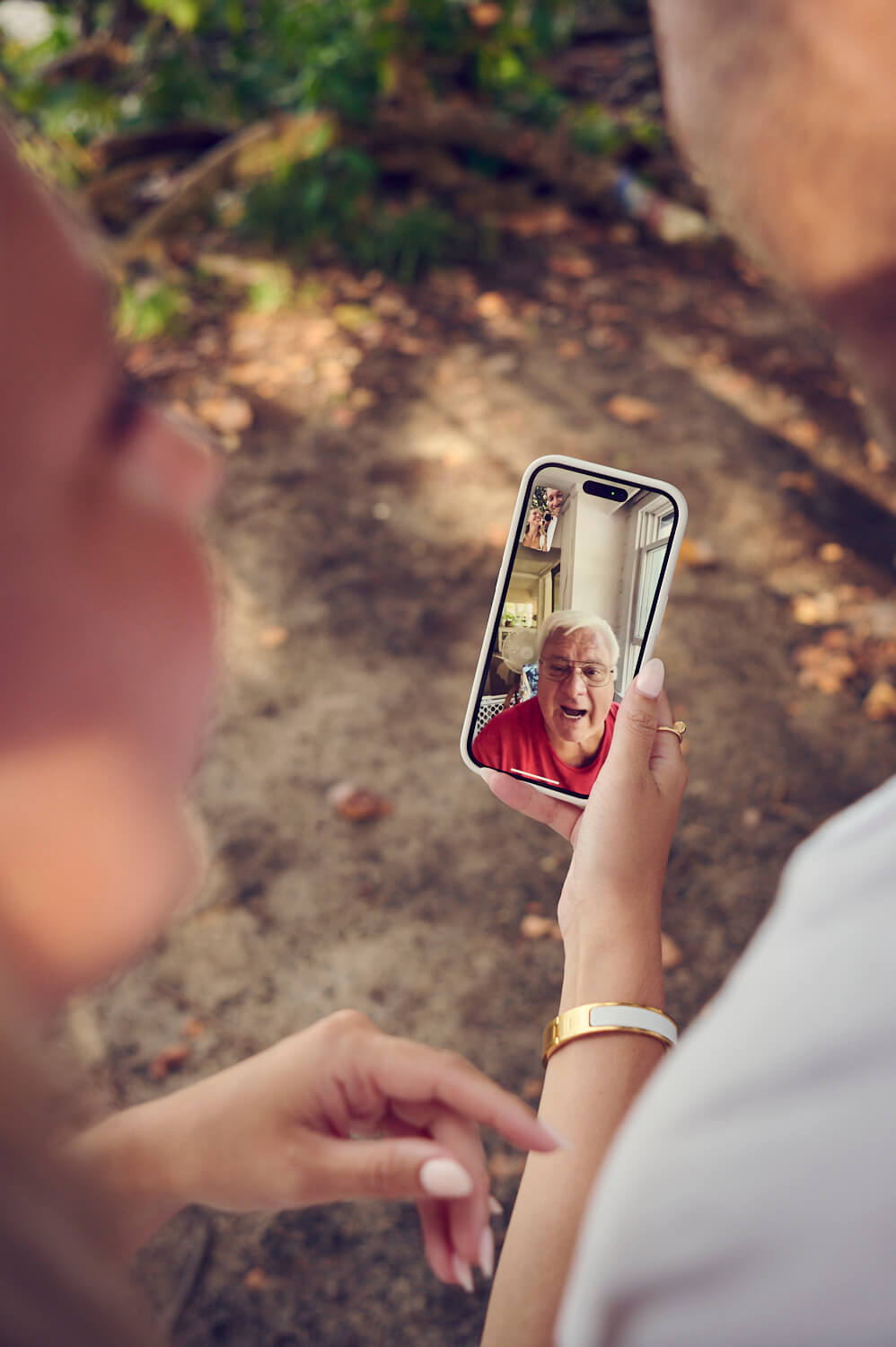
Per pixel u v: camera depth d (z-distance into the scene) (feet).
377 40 17.65
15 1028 1.09
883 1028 1.40
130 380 1.66
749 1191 1.43
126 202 18.58
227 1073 2.76
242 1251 7.63
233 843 10.19
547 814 4.15
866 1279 1.35
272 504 13.69
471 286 17.35
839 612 12.07
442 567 12.87
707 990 9.03
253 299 16.74
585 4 24.98
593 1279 1.60
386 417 14.92
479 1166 2.75
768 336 16.16
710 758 10.71
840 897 1.53
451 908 9.69
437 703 11.44
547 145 18.93
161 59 19.67
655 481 4.02
